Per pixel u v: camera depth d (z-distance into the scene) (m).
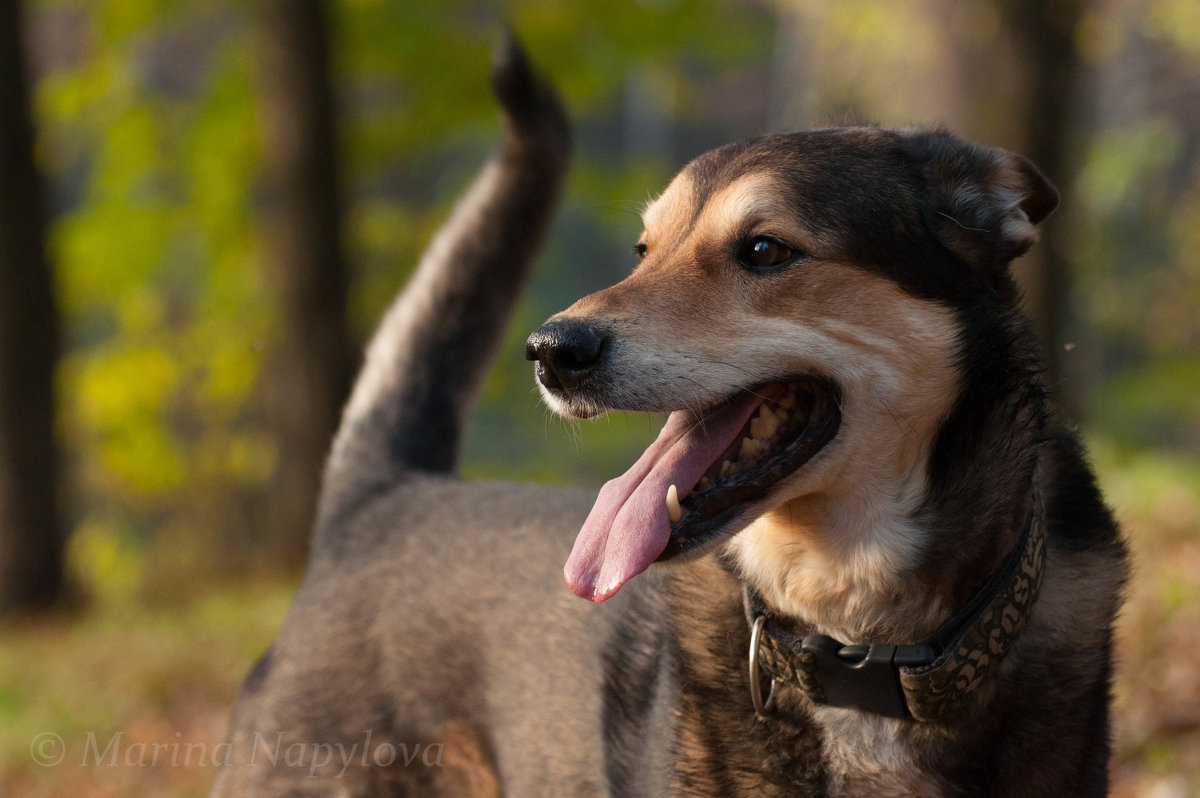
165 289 19.50
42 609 13.67
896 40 15.06
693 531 3.09
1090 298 22.09
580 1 16.78
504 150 4.71
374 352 4.81
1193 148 24.02
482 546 4.12
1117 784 5.67
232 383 18.52
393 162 18.23
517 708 3.79
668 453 3.27
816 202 3.20
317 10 14.22
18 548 13.65
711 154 3.56
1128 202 23.34
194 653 9.80
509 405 22.58
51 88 17.06
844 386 3.15
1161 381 21.30
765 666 3.14
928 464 3.12
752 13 29.73
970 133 10.05
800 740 3.10
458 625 4.02
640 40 17.06
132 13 16.59
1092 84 17.84
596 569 3.09
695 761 3.18
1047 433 3.23
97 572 19.12
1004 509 3.04
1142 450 15.05
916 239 3.19
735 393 3.29
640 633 3.49
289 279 14.42
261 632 10.35
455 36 16.89
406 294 4.84
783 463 3.12
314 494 14.49
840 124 3.89
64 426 14.12
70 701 8.86
